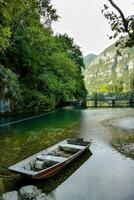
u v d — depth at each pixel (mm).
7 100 31141
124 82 185750
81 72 61469
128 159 12750
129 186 9469
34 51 37312
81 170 11133
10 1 16812
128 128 22781
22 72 37375
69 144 13703
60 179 10055
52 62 41938
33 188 8664
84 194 8820
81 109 44969
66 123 26109
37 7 17688
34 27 33719
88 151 14172
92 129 22328
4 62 34094
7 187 9141
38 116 31984
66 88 45500
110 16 8297
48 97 40188
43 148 15203
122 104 58812
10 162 12250
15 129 22078
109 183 9742
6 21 19328
